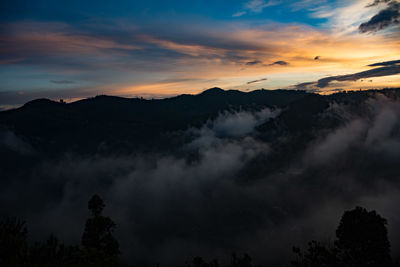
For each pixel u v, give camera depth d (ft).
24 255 122.31
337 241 108.37
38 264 121.90
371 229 99.09
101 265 125.90
